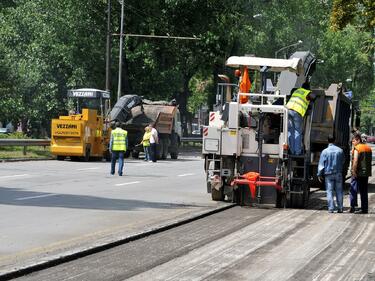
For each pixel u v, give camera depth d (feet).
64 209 137.08
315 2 608.19
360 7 213.25
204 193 182.39
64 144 311.27
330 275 79.66
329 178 154.40
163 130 375.25
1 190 172.04
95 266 81.56
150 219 125.59
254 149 159.94
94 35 464.24
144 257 88.33
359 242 106.73
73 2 459.32
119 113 367.66
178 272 78.89
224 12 519.60
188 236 108.17
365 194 154.30
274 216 140.87
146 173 253.24
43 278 74.02
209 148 161.48
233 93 175.52
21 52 492.95
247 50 542.16
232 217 136.56
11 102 454.40
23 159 305.32
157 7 499.10
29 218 122.42
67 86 460.14
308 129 162.40
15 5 566.36
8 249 90.68
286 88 170.19
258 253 93.56
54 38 458.50
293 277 77.87
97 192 173.99
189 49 520.83
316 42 618.44
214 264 84.58
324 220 136.77
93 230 109.60
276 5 550.77
